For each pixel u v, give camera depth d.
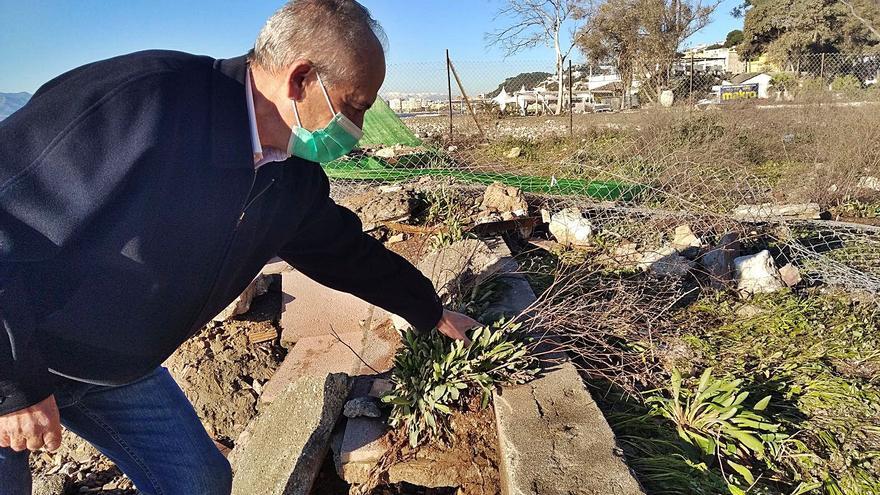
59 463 3.08
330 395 2.62
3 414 1.31
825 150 7.38
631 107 20.84
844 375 2.82
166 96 1.30
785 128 9.58
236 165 1.35
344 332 3.66
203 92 1.35
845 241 5.03
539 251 4.72
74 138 1.23
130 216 1.26
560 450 2.02
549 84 27.44
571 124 12.88
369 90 1.45
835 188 6.74
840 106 9.36
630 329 3.03
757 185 6.72
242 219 1.45
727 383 2.43
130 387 1.73
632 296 3.29
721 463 2.12
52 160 1.22
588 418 2.19
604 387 2.68
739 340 3.23
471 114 14.41
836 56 16.61
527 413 2.24
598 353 2.75
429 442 2.39
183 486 1.81
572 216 4.89
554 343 2.68
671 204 5.48
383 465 2.36
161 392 1.82
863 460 2.20
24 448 1.44
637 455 2.17
